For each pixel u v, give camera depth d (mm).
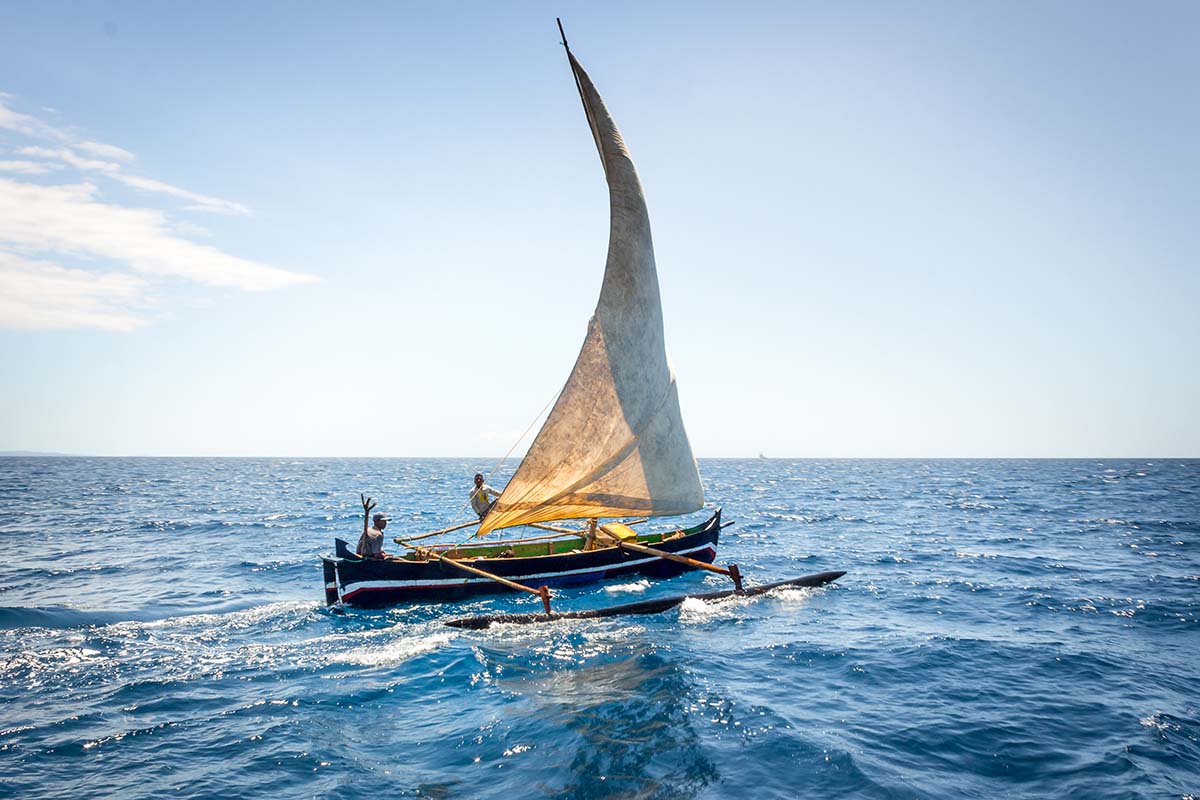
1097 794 7039
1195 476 86062
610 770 7609
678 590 17000
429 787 7250
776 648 12117
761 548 24109
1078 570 19719
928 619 14141
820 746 8148
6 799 6859
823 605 15406
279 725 8898
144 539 26719
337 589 15492
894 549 23859
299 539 26969
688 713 9211
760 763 7742
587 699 9773
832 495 54094
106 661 11523
